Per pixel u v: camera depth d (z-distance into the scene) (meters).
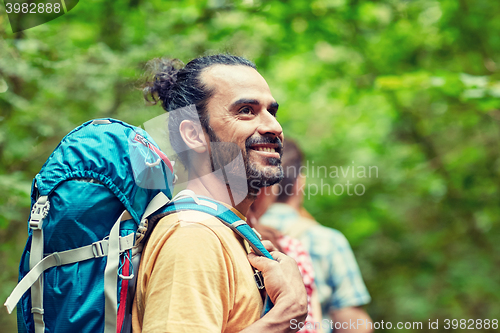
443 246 4.59
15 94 2.80
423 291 4.34
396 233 4.64
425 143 4.86
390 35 4.30
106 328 0.87
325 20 3.87
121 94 2.95
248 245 1.01
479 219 4.36
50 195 0.92
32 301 0.89
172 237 0.89
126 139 0.98
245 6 3.50
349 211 4.35
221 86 1.00
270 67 4.02
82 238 0.90
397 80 3.08
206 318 0.81
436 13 4.39
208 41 3.36
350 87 4.45
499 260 4.39
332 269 1.81
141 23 3.43
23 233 2.95
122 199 0.92
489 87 2.82
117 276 0.89
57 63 2.86
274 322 0.89
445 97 3.74
